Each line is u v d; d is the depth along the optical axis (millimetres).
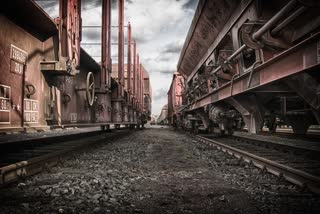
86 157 7688
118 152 8898
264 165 5469
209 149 9695
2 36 6234
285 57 4844
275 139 10180
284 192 3969
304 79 4801
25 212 3146
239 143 10414
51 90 8805
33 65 7781
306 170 5098
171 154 8445
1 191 3990
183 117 22703
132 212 3178
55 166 6191
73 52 9141
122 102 21062
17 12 6613
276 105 10289
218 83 10500
